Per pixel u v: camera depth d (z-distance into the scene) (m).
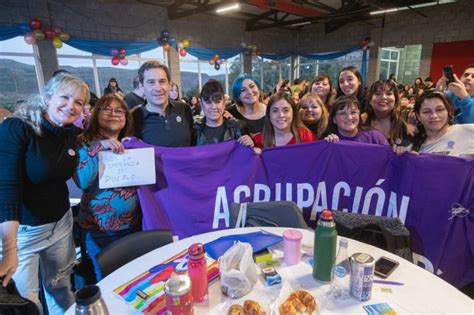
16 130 1.24
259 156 1.72
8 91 5.98
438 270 1.52
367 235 1.38
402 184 1.58
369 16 9.48
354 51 10.59
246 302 0.81
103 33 7.02
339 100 1.88
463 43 8.42
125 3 7.26
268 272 0.99
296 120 1.93
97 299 0.65
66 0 6.32
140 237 1.29
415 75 11.06
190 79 9.37
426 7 8.80
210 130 1.99
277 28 11.30
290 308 0.78
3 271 1.19
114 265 1.19
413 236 1.56
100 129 1.62
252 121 2.34
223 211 1.71
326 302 0.87
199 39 9.06
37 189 1.34
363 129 1.92
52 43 6.27
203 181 1.68
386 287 0.93
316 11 8.27
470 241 1.46
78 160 1.48
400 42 9.52
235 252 0.95
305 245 1.17
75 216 2.09
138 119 1.84
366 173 1.67
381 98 1.99
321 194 1.74
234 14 9.40
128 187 1.61
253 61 11.05
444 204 1.49
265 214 1.44
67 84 1.26
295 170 1.73
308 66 12.12
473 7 8.12
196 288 0.86
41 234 1.39
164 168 1.64
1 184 1.20
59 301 1.53
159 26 8.00
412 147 1.87
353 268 0.87
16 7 5.67
